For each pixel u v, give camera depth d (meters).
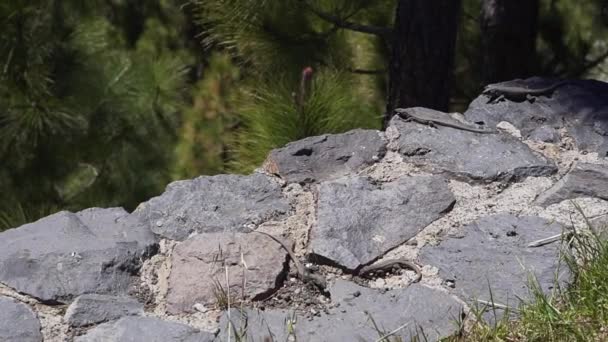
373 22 11.09
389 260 9.10
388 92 10.88
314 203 9.29
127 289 9.05
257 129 10.34
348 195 9.29
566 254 9.09
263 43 10.88
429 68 10.76
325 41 10.88
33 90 11.09
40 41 11.09
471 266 9.09
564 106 9.63
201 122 11.55
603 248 9.05
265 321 8.96
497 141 9.49
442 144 9.47
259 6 10.78
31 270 9.06
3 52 11.05
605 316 8.92
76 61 11.22
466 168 9.39
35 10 11.09
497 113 9.62
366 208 9.26
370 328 8.94
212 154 11.52
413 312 8.98
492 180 9.36
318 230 9.19
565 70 11.54
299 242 9.18
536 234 9.17
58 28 11.22
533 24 11.10
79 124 11.30
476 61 11.61
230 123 11.55
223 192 9.32
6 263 9.08
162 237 9.20
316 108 10.30
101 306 8.98
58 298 9.01
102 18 11.66
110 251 9.10
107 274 9.06
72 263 9.07
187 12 12.68
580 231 9.16
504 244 9.15
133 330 8.93
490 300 9.01
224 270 9.08
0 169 11.30
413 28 10.73
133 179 11.46
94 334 8.93
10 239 9.16
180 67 11.67
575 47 11.52
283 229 9.22
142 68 11.44
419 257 9.13
